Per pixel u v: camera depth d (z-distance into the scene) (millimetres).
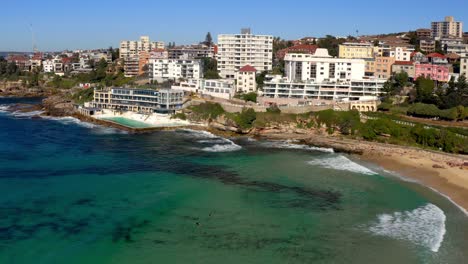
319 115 179750
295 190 105875
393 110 189625
